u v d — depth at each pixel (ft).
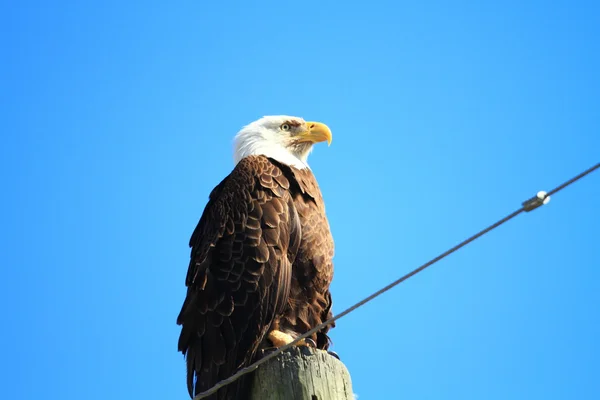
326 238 39.86
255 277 36.73
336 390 29.07
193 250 39.88
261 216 38.34
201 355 35.94
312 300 38.63
